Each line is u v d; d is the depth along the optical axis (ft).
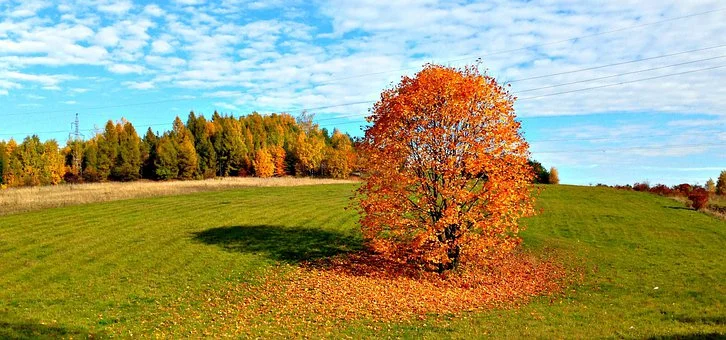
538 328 57.98
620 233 129.70
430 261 90.53
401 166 83.97
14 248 92.27
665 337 53.52
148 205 150.30
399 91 85.05
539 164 301.43
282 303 70.23
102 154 321.93
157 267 85.10
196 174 339.98
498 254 85.71
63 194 168.14
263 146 382.01
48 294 69.46
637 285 80.79
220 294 73.61
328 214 141.79
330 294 74.59
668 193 237.25
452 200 80.12
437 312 66.90
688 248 110.52
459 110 78.33
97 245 97.19
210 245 101.55
